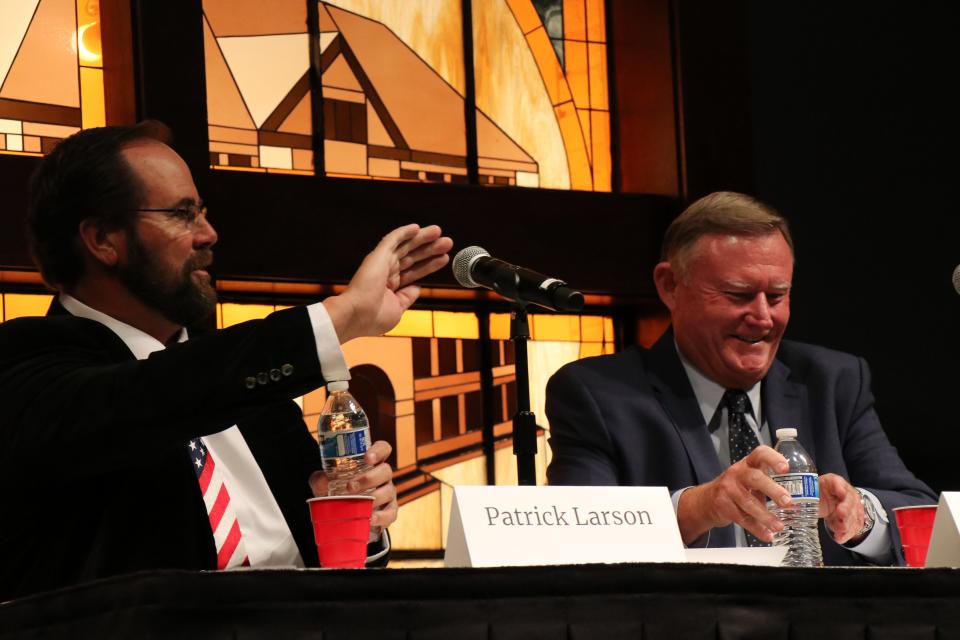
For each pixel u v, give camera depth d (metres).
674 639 1.58
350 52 4.45
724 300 3.04
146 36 3.95
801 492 2.37
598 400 3.08
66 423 1.90
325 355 1.94
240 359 1.91
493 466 4.44
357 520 1.92
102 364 2.13
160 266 2.28
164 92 3.96
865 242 4.75
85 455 1.91
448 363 4.44
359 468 2.24
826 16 4.85
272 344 1.93
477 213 4.40
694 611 1.59
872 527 2.81
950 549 1.98
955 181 4.88
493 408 4.48
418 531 4.28
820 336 4.65
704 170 4.64
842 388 3.24
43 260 2.33
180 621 1.46
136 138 2.35
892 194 4.81
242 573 1.48
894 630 1.63
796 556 2.59
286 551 2.31
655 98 4.71
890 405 4.68
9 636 1.53
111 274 2.29
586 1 4.84
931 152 4.88
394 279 2.08
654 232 4.64
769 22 4.79
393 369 4.35
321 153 4.33
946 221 4.85
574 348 4.64
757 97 4.73
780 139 4.73
